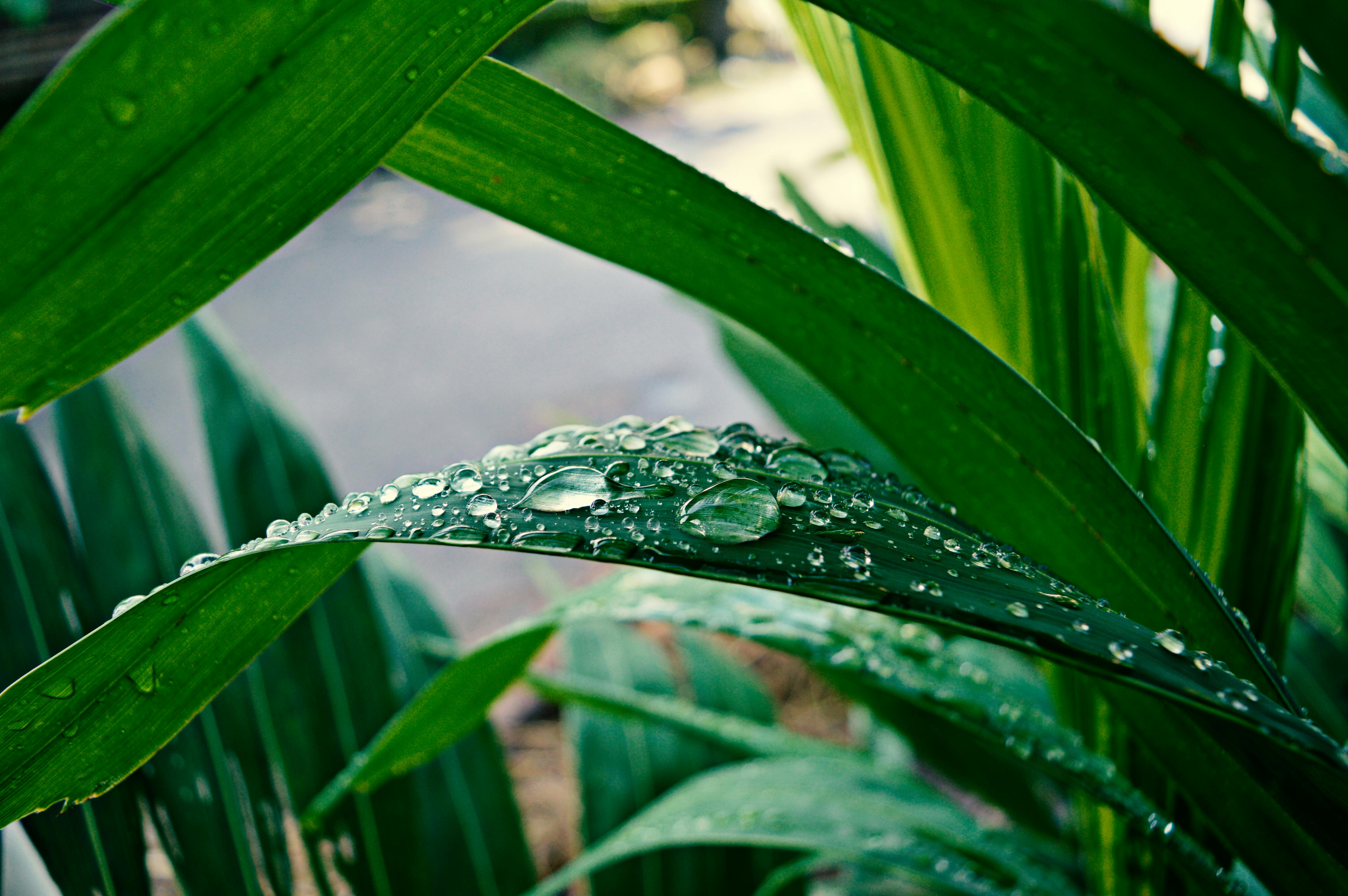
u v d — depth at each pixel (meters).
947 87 0.20
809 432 0.34
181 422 1.17
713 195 0.18
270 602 0.17
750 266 0.18
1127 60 0.15
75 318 0.15
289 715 0.29
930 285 0.22
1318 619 0.35
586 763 0.40
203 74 0.15
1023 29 0.15
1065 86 0.16
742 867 0.37
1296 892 0.19
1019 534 0.19
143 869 0.23
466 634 0.76
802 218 0.36
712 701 0.43
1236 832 0.19
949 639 0.36
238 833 0.26
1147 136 0.16
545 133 0.17
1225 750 0.18
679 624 0.22
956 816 0.27
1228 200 0.16
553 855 0.49
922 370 0.18
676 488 0.18
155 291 0.15
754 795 0.27
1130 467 0.21
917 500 0.18
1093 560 0.19
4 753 0.16
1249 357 0.20
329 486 0.32
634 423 0.19
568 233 0.18
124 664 0.17
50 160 0.15
